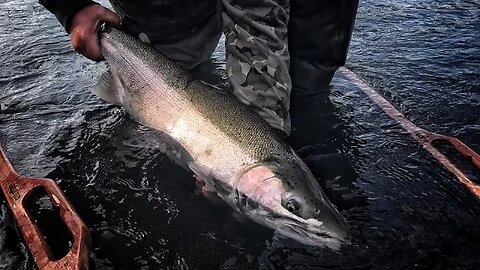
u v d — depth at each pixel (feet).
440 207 1.83
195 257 1.65
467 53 3.22
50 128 2.39
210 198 1.92
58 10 2.40
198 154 1.98
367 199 1.88
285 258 1.62
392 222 1.76
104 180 2.03
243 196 1.82
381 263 1.58
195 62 2.81
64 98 2.68
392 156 2.15
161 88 2.23
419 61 3.13
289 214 1.73
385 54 3.26
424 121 2.45
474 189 1.91
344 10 2.45
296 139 2.29
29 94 2.73
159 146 2.19
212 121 2.01
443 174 2.01
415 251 1.63
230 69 2.07
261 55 2.00
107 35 2.45
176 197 1.92
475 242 1.67
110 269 1.60
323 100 2.64
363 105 2.57
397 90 2.77
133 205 1.89
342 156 2.15
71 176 2.06
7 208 1.87
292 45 2.57
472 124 2.41
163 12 2.53
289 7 2.22
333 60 2.63
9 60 3.17
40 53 3.28
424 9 4.09
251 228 1.76
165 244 1.70
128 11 2.56
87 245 1.58
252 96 1.99
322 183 1.97
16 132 2.36
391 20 3.87
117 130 2.37
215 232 1.75
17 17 3.98
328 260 1.60
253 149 1.87
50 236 1.72
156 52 2.35
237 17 2.03
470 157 2.09
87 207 1.87
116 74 2.43
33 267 1.61
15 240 1.73
